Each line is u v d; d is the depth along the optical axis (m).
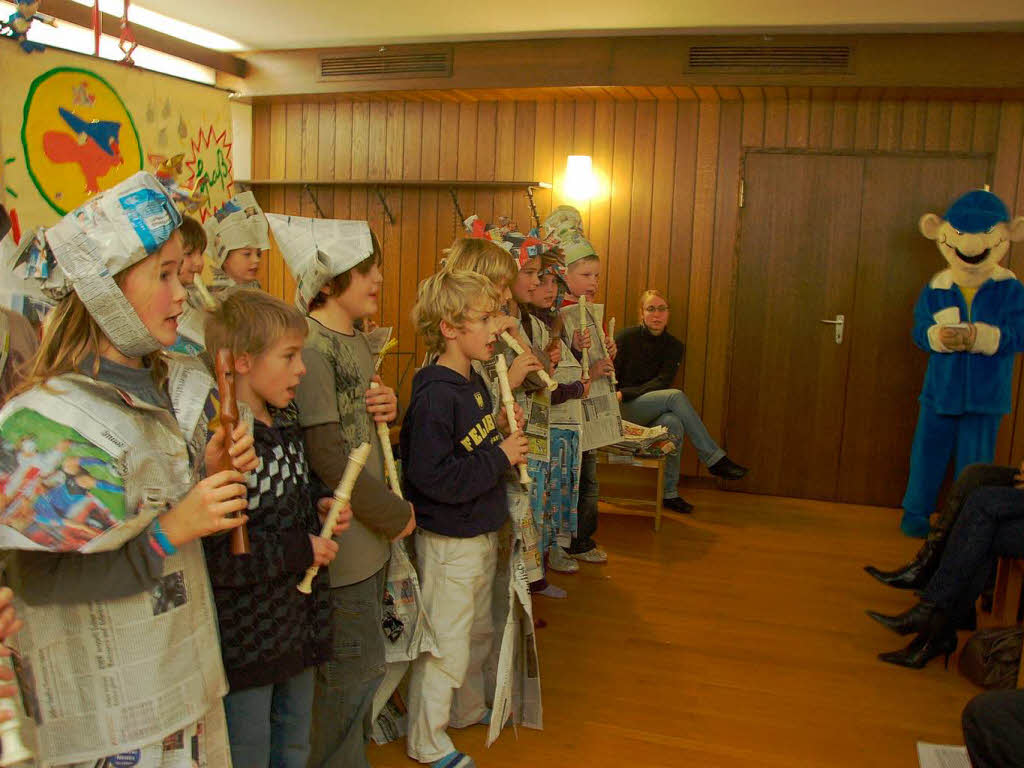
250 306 1.60
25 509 1.12
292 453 1.69
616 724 2.57
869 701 2.77
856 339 5.11
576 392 3.32
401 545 2.14
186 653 1.32
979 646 2.90
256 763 1.63
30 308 1.75
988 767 1.86
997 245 4.27
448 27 4.89
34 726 1.20
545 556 3.82
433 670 2.21
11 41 2.77
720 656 3.06
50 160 2.92
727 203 5.24
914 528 4.52
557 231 3.53
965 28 4.45
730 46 4.78
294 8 4.56
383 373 5.92
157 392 1.32
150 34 4.89
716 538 4.40
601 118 5.40
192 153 3.59
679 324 5.36
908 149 4.96
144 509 1.21
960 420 4.37
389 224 5.91
